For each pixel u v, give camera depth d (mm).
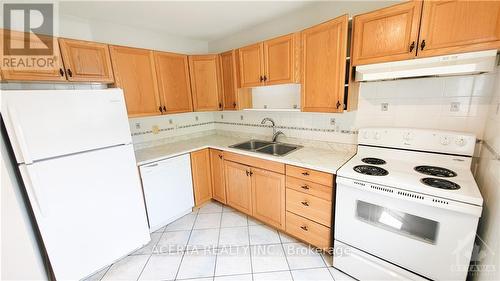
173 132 2918
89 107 1592
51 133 1427
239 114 3043
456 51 1239
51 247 1484
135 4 1822
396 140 1695
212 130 3410
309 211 1846
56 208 1486
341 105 1738
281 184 2014
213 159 2713
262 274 1711
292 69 1997
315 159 1880
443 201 1158
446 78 1502
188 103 2723
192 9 1981
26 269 1422
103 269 1819
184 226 2379
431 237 1256
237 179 2449
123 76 2123
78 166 1571
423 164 1590
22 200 1416
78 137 1554
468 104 1454
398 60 1435
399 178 1358
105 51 1988
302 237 1952
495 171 1151
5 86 1723
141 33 2494
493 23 1123
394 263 1402
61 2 1734
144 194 2131
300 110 2051
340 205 1586
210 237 2182
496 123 1202
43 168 1409
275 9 2066
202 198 2746
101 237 1741
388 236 1388
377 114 1847
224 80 2670
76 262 1613
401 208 1314
